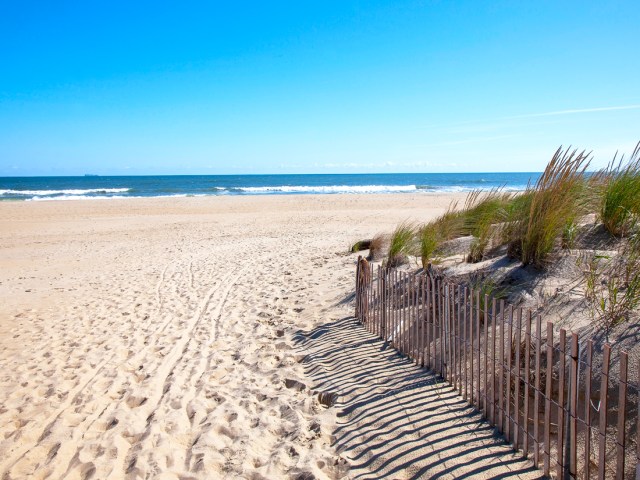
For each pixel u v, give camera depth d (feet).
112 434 11.47
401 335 14.29
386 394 11.72
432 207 86.22
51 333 20.75
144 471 9.80
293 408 11.95
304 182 256.52
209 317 21.47
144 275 32.53
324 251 35.88
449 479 8.23
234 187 189.37
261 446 10.46
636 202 14.82
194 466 9.87
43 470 10.14
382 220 64.44
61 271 36.01
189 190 165.99
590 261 14.11
